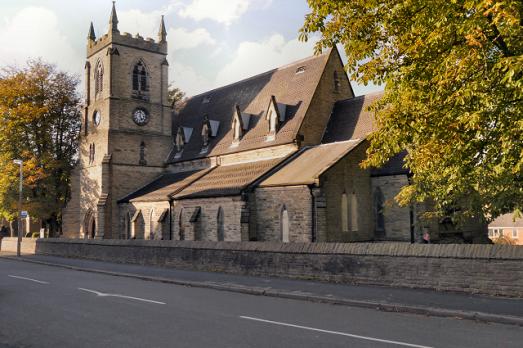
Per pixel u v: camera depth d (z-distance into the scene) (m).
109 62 50.38
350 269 18.91
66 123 57.94
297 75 43.66
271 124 40.72
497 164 16.31
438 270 16.56
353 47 16.58
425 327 11.58
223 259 23.92
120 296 16.98
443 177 18.95
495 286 15.27
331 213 31.19
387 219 33.53
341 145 35.22
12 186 51.72
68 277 23.95
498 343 9.93
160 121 53.59
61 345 9.96
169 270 25.36
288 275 21.00
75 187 55.56
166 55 54.62
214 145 46.84
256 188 34.81
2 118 51.84
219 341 10.12
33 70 54.12
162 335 10.71
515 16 12.09
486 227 36.72
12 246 47.03
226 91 52.34
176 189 42.66
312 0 16.52
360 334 10.76
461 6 13.41
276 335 10.66
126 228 48.09
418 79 15.29
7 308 14.38
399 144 16.42
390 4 15.26
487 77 13.28
